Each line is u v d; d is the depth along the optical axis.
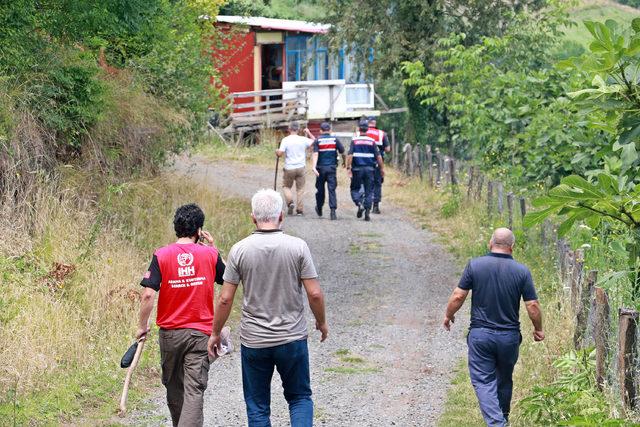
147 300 9.23
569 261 15.00
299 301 8.74
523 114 22.78
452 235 24.12
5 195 15.17
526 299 10.16
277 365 8.75
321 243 23.14
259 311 8.66
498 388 10.40
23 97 16.19
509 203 21.28
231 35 31.52
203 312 9.34
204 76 24.38
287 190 27.17
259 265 8.63
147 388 12.19
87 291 14.07
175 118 21.33
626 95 9.60
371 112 50.59
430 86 29.84
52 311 12.88
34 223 15.22
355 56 42.34
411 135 42.59
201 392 9.20
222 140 41.97
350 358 13.98
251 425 8.73
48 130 17.02
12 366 11.23
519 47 31.72
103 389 11.73
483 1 39.31
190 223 9.48
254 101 48.69
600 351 11.00
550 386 11.27
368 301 17.61
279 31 48.91
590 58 9.47
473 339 10.25
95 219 16.80
